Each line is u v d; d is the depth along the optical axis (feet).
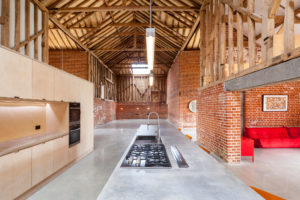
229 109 13.15
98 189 10.27
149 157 7.30
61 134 12.55
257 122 20.58
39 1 18.13
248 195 4.33
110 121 50.75
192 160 6.97
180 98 32.94
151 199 4.12
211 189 4.63
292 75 6.73
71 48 32.07
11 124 10.37
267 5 8.44
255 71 9.37
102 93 43.11
